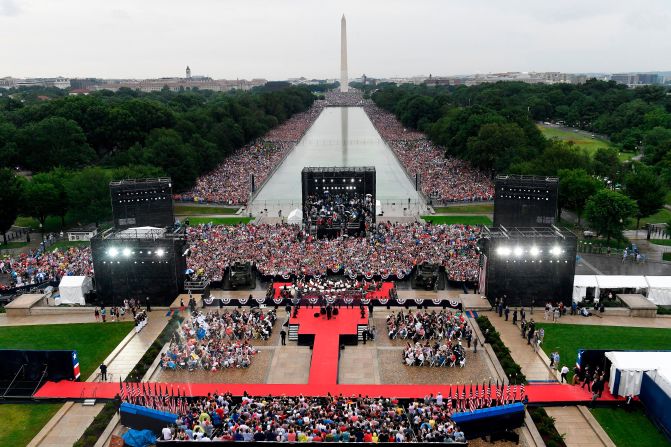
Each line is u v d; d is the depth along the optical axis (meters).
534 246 75.69
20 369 57.50
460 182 162.88
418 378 58.44
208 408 48.78
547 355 62.81
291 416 46.75
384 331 70.62
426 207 138.88
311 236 106.94
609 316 74.44
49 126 157.38
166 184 97.88
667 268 93.44
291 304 76.88
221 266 89.75
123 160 158.25
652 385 50.47
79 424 50.94
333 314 72.06
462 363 60.66
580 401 53.06
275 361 62.56
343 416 46.34
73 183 118.62
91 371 60.06
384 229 110.50
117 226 94.88
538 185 93.06
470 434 47.75
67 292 78.81
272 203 145.50
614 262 96.94
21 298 78.38
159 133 172.12
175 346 62.72
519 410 47.97
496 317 73.94
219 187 161.12
